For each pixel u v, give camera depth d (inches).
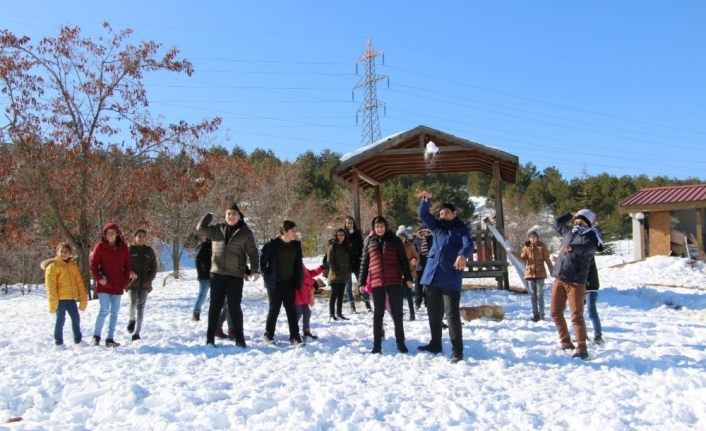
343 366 254.2
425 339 319.0
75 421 185.0
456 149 545.0
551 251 1583.4
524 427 175.3
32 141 664.4
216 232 311.6
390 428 170.9
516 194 2204.7
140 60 713.0
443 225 277.4
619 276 842.8
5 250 944.9
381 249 291.3
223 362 262.5
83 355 285.3
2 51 649.6
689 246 941.8
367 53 1907.0
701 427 174.7
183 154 789.9
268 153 2423.7
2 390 211.9
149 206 1035.3
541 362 264.1
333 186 2162.9
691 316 442.0
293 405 190.2
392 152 546.0
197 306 422.9
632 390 214.1
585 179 2336.4
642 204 952.9
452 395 207.6
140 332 368.2
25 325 426.6
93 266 316.5
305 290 335.0
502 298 527.5
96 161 709.3
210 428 173.8
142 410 187.8
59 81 684.1
